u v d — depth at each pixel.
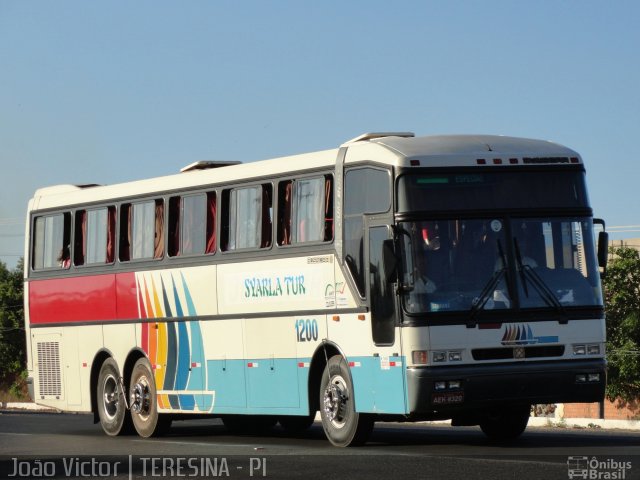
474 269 23.58
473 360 23.25
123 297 32.38
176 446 27.66
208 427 37.28
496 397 23.25
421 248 23.50
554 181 24.44
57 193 35.44
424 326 23.19
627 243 71.81
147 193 31.73
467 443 25.92
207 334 29.36
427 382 23.02
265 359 27.47
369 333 24.33
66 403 34.56
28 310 36.09
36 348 35.78
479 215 23.81
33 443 30.03
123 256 32.53
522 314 23.55
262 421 33.84
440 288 23.38
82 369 33.91
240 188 28.53
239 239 28.47
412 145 24.28
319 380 26.27
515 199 24.09
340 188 25.27
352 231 24.88
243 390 28.19
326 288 25.62
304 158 26.66
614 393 64.81
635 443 25.16
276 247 27.19
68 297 34.50
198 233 29.89
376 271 24.14
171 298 30.61
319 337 25.83
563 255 24.17
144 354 31.59
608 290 68.00
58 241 35.12
